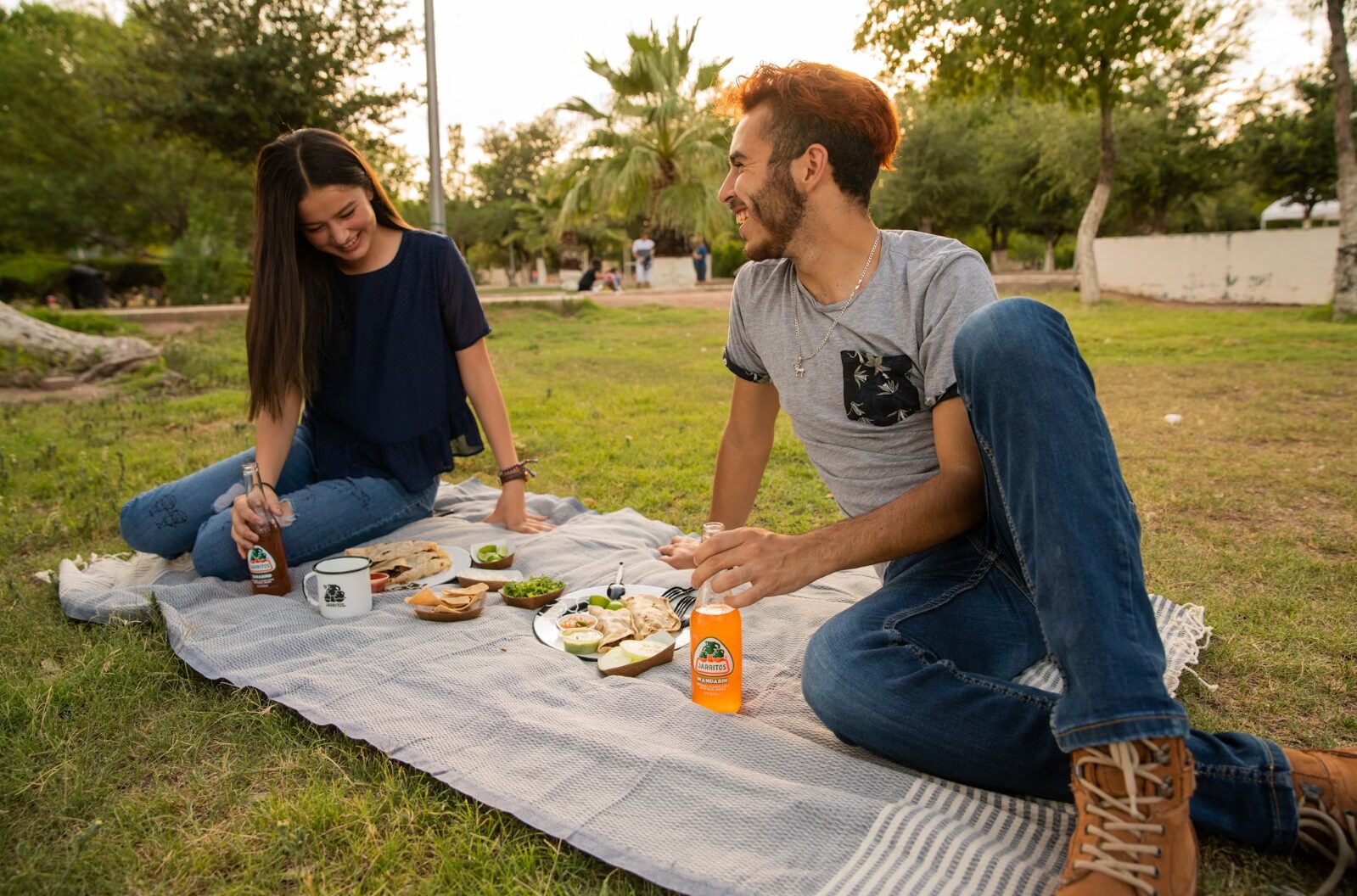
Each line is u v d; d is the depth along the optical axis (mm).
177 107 15500
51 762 1889
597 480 4578
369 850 1586
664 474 4656
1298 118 21375
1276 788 1496
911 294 1926
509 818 1683
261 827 1656
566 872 1542
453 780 1750
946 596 1778
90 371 8422
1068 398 1431
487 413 3348
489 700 2023
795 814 1582
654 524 3490
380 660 2248
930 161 29719
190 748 1943
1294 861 1520
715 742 1842
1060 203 28844
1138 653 1290
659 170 21453
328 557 2797
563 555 3070
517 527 3371
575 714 1957
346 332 3115
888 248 2002
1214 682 2244
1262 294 16719
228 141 16469
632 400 7047
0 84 22188
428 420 3234
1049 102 15656
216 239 17469
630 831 1580
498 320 14688
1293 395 6516
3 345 8164
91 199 23375
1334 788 1476
